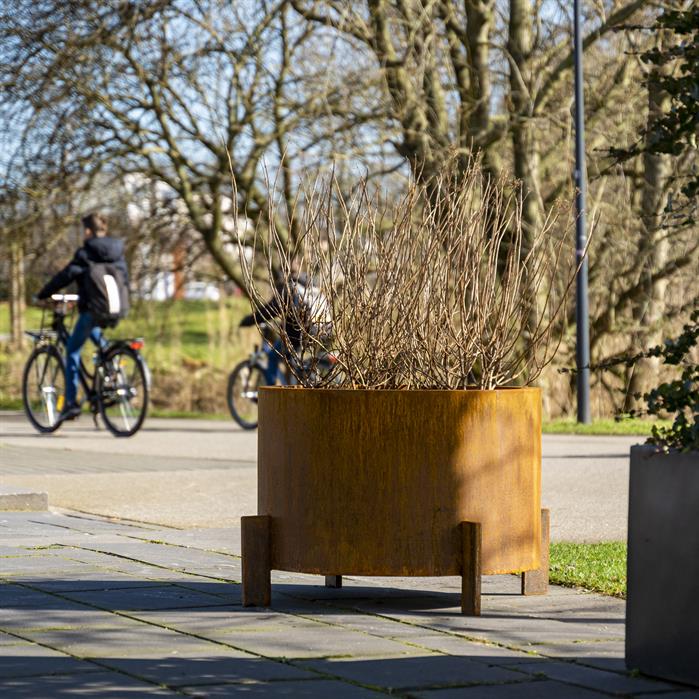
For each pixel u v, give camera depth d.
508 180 9.01
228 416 31.86
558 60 31.52
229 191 32.09
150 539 11.24
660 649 6.35
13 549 10.54
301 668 6.51
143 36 29.30
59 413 24.97
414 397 7.96
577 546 10.95
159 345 36.59
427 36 29.42
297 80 29.88
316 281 8.88
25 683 6.11
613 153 7.21
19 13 29.22
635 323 33.16
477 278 8.66
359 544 7.99
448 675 6.40
